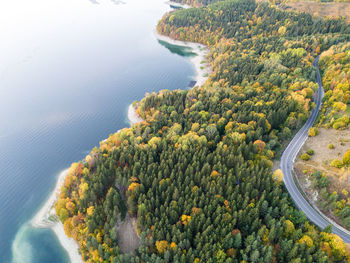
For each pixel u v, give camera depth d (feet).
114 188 397.39
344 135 426.51
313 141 439.63
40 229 396.78
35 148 558.97
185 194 350.23
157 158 420.36
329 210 338.54
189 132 450.71
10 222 411.34
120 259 307.78
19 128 617.62
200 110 536.42
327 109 505.25
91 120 643.04
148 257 307.17
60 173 498.28
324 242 285.23
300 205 352.08
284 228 303.07
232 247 300.20
